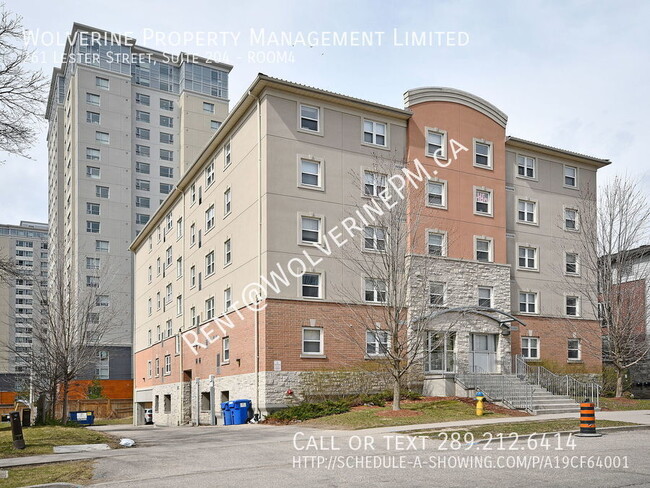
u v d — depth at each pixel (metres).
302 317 27.25
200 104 79.69
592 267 35.91
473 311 31.08
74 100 73.38
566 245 36.75
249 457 14.42
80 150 72.00
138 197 75.38
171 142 78.81
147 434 22.70
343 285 28.39
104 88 74.44
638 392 39.12
